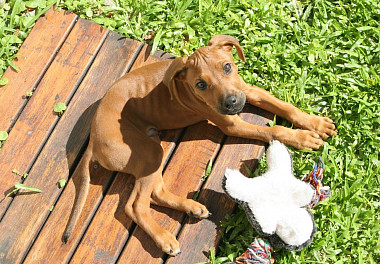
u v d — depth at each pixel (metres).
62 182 1.39
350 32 1.53
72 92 1.49
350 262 1.32
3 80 1.51
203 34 1.55
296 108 1.39
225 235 1.34
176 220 1.34
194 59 1.23
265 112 1.43
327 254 1.32
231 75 1.24
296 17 1.56
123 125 1.33
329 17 1.57
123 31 1.55
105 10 1.59
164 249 1.29
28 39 1.56
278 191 1.27
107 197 1.37
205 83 1.23
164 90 1.35
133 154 1.31
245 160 1.38
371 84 1.47
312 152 1.39
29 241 1.35
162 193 1.33
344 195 1.36
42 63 1.53
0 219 1.38
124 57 1.51
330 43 1.53
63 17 1.58
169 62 1.36
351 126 1.43
